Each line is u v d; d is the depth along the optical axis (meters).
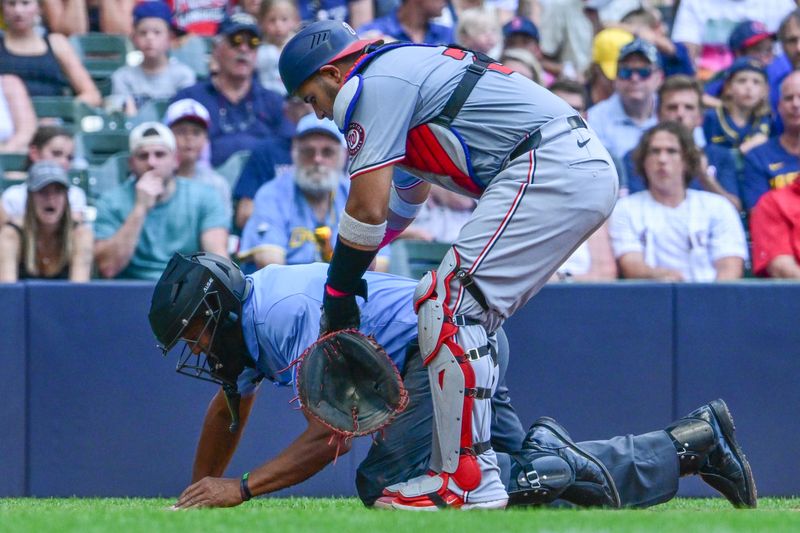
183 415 18.83
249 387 13.17
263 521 9.66
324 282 12.17
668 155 21.02
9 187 21.50
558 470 12.23
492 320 11.59
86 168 21.39
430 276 11.56
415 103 11.31
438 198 21.69
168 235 21.20
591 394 19.00
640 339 19.03
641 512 11.02
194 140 22.06
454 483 11.46
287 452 11.85
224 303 11.83
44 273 20.72
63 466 18.72
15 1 23.14
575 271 20.92
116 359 18.80
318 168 21.08
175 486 18.80
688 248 21.12
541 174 11.23
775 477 19.02
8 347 18.64
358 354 11.38
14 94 23.06
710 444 13.11
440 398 11.40
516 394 18.98
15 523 9.67
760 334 19.02
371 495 12.35
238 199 22.45
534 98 11.48
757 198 22.50
